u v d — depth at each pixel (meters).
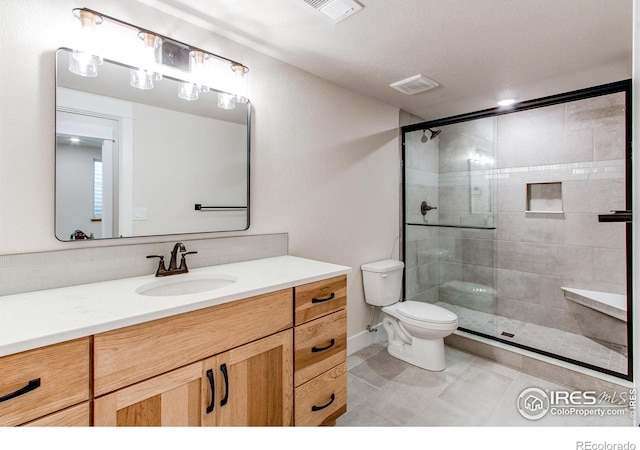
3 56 1.15
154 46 1.43
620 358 2.26
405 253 3.13
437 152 3.17
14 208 1.18
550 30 1.69
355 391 2.06
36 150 1.22
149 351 1.00
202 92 1.67
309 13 1.54
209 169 1.70
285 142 2.05
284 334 1.38
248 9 1.51
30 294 1.17
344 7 1.50
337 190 2.42
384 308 2.56
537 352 2.34
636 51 0.57
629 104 1.97
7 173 1.17
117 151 1.41
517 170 3.06
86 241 1.34
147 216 1.50
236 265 1.73
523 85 2.42
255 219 1.91
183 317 1.08
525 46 1.85
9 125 1.17
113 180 1.41
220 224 1.75
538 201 2.97
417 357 2.38
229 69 1.77
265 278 1.43
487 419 1.78
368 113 2.67
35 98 1.21
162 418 1.03
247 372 1.26
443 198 3.19
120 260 1.41
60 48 1.26
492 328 2.83
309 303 1.48
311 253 2.24
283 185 2.05
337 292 1.62
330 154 2.35
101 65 1.37
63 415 0.86
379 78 2.29
